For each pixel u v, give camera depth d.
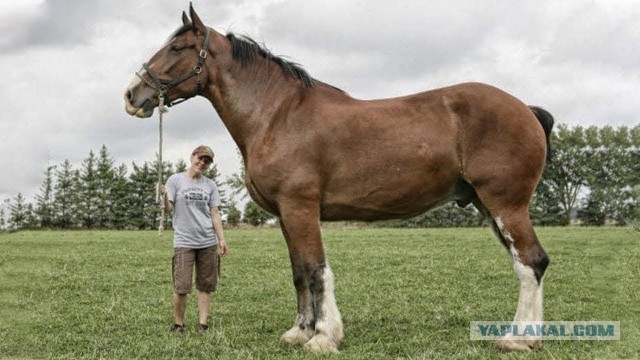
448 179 5.99
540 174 5.90
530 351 5.45
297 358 5.50
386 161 5.90
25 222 59.19
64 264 13.59
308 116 6.08
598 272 10.90
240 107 6.41
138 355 5.79
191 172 7.08
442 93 6.06
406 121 5.96
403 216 6.21
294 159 5.98
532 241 5.72
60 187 60.94
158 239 23.75
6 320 7.61
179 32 6.55
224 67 6.51
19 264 13.66
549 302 8.14
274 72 6.39
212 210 7.18
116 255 15.80
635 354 5.41
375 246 17.69
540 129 5.93
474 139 5.84
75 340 6.48
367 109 6.08
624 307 7.72
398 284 9.98
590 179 58.78
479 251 15.48
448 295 8.89
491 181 5.77
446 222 40.19
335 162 5.95
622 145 59.31
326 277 5.90
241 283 10.49
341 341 6.11
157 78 6.48
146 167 60.88
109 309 8.12
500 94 5.93
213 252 7.11
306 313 6.33
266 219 54.12
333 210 6.12
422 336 6.29
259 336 6.58
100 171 61.25
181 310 6.96
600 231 24.94
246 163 6.46
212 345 6.11
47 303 8.78
